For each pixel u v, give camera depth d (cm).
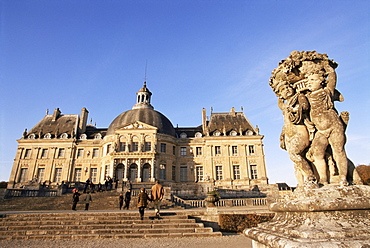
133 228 1253
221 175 4969
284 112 422
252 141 5144
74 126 5641
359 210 282
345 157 359
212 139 5178
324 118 372
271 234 310
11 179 4931
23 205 2406
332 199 288
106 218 1380
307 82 394
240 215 1345
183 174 5091
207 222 1379
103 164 4938
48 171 5031
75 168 5122
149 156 4634
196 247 903
